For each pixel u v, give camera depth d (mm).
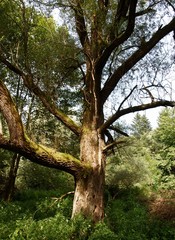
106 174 23250
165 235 8125
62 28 8859
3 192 15781
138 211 11547
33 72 8766
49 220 6676
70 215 8367
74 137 13891
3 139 6320
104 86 8781
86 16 7855
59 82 9172
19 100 13031
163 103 7684
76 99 12227
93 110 8438
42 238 5961
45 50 8891
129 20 7336
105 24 7918
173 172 27844
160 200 20469
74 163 7355
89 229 6727
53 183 19812
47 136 13625
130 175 23406
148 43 8359
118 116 7840
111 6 8062
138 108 7770
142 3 8570
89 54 8367
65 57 8977
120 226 8188
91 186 7543
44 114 13414
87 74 8875
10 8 8805
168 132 26625
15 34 9062
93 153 7891
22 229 6254
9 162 16422
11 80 13297
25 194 16734
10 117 6309
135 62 8531
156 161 28906
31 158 6695
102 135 8188
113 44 7781
